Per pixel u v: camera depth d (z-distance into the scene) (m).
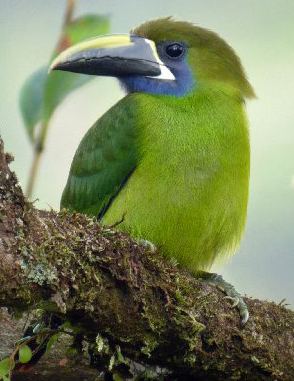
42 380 10.78
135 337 9.27
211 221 11.06
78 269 8.66
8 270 8.24
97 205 11.73
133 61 11.62
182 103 11.44
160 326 9.26
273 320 10.02
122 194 11.18
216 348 9.65
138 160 11.19
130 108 11.44
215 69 11.72
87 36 10.46
